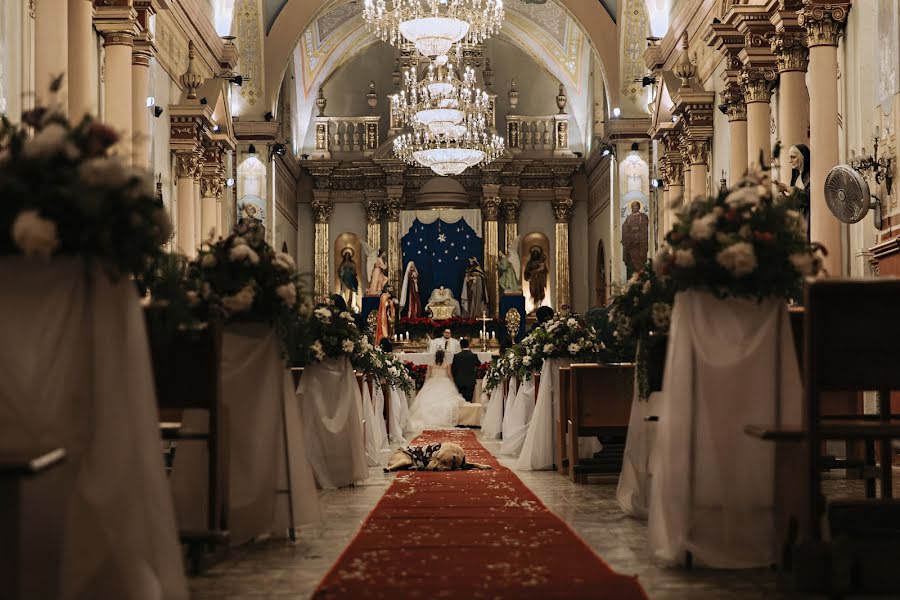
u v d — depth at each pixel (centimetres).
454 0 2008
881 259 1046
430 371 2172
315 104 3266
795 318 657
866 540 545
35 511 423
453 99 2525
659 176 2150
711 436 561
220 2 2239
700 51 1847
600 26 2442
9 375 425
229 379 649
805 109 1273
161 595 424
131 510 423
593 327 1177
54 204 422
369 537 667
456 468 1167
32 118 464
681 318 570
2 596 360
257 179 2453
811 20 1128
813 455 471
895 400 1016
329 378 1001
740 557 562
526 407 1395
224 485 621
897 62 1004
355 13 3095
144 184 446
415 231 3228
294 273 668
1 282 430
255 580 541
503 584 511
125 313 441
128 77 1334
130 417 433
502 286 3133
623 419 1023
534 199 3262
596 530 701
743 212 560
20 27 998
